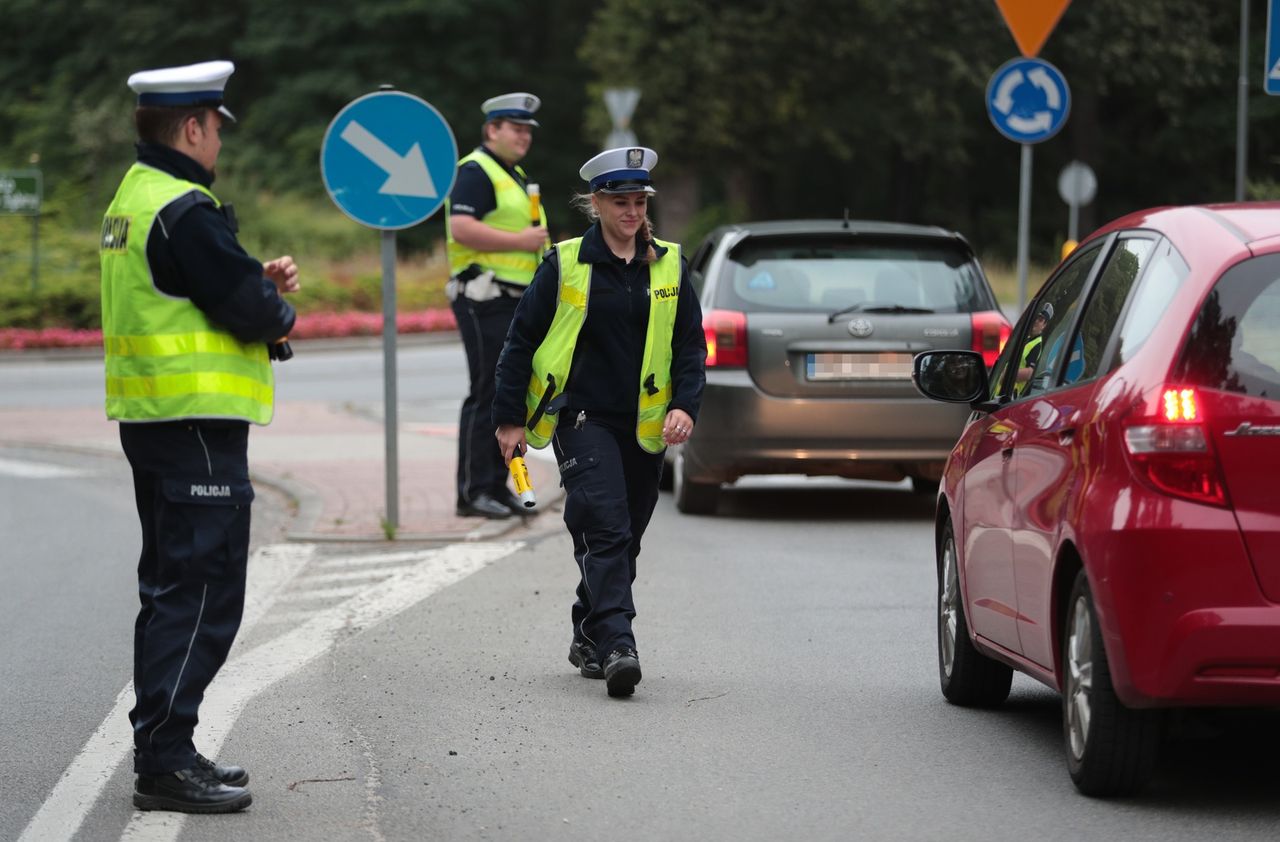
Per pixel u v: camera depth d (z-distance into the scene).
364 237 120.19
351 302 101.00
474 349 33.88
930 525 34.56
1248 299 14.85
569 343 20.78
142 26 158.12
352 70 153.25
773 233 34.72
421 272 110.44
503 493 34.53
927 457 33.88
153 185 15.59
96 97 157.38
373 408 58.12
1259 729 18.75
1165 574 14.50
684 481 35.50
